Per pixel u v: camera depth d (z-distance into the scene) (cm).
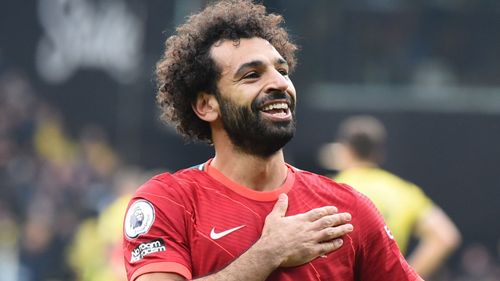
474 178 4519
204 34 1177
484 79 4722
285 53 1233
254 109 1127
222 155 1165
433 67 4741
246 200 1141
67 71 4919
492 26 4794
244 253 1088
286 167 1183
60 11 4894
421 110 4569
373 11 4731
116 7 4791
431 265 2203
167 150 4706
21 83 4950
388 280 1175
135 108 4778
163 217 1127
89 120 4853
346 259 1141
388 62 4706
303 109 4478
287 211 1143
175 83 1206
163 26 4738
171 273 1102
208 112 1173
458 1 4806
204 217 1130
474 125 4572
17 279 4391
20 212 4653
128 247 1141
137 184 2828
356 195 1180
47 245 4438
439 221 2205
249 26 1172
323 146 4450
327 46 4647
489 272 4378
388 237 1178
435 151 4550
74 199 4650
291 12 4572
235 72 1139
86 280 3681
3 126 4931
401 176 4531
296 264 1095
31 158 4872
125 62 4791
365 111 4553
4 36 4912
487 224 4481
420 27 4775
